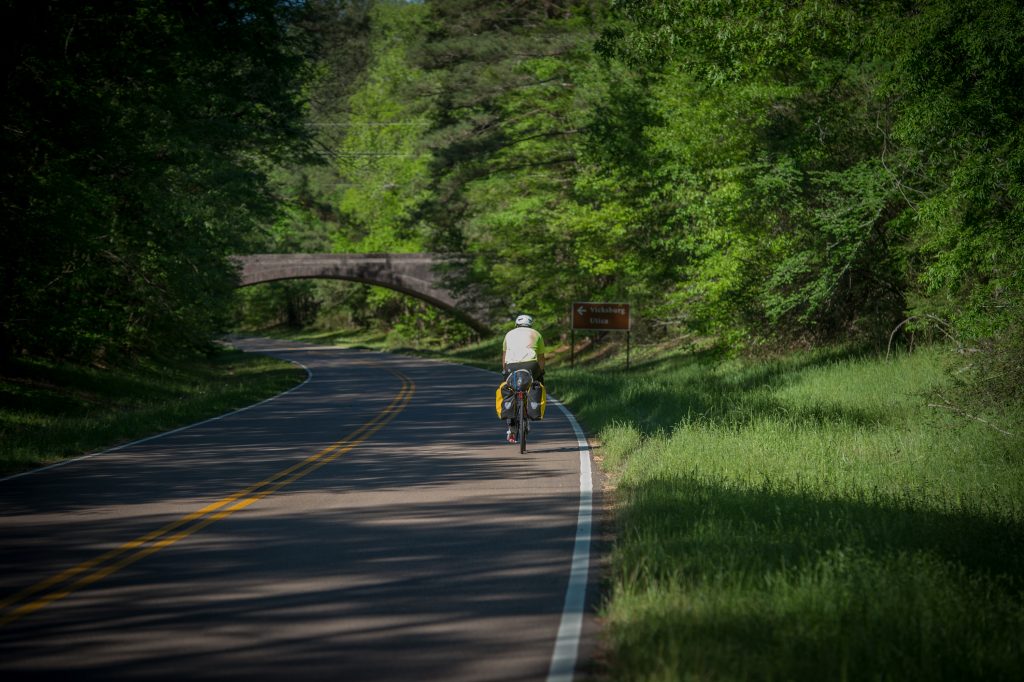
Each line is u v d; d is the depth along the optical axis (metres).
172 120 39.06
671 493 15.05
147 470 21.53
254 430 30.75
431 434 28.94
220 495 17.81
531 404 23.36
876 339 38.94
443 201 74.06
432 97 73.06
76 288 39.66
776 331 43.47
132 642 8.93
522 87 66.81
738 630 8.23
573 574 11.46
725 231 39.41
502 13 72.44
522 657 8.40
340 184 117.19
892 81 27.95
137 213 39.72
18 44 33.88
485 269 80.50
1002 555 11.43
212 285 49.16
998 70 21.81
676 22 33.91
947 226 23.50
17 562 12.34
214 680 7.86
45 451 24.30
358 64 126.69
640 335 66.88
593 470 20.78
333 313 172.12
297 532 14.22
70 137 35.34
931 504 14.45
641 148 48.53
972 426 21.50
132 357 61.31
